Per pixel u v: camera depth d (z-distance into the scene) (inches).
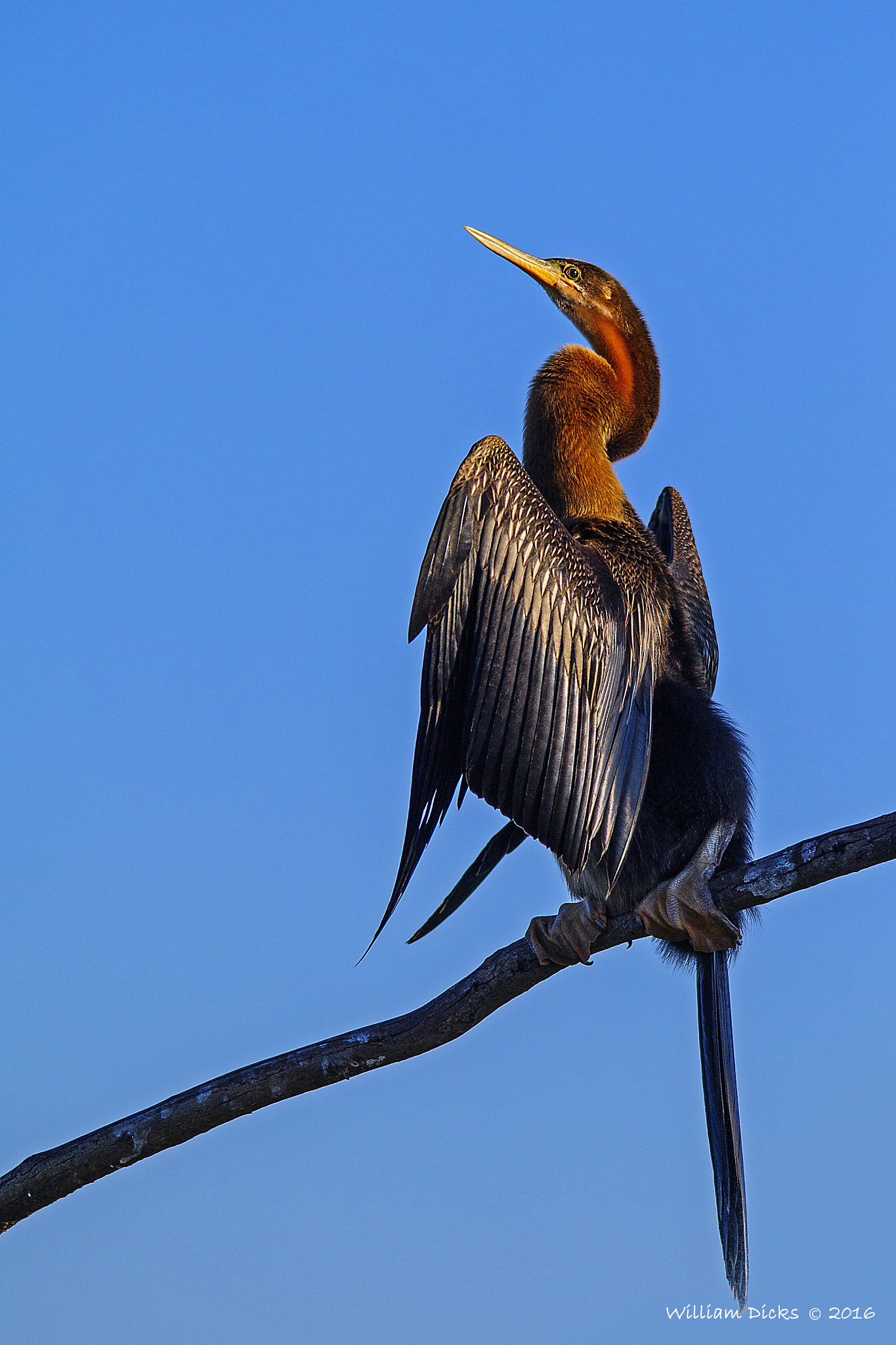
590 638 391.2
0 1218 405.1
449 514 381.7
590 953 399.5
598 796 384.2
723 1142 396.5
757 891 381.1
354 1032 395.2
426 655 380.5
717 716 425.4
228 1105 391.9
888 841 362.3
